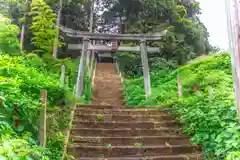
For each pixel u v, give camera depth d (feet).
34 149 8.91
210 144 14.88
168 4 56.80
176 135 17.49
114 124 18.75
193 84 28.66
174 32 55.93
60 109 18.28
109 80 47.34
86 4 73.00
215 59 35.60
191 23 59.62
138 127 18.83
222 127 14.57
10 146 7.68
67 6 61.98
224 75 27.86
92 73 46.78
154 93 31.14
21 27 51.70
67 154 14.60
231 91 20.54
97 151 15.40
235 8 9.42
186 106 19.71
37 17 39.40
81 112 20.44
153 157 14.79
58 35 42.57
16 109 12.12
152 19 57.88
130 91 36.83
